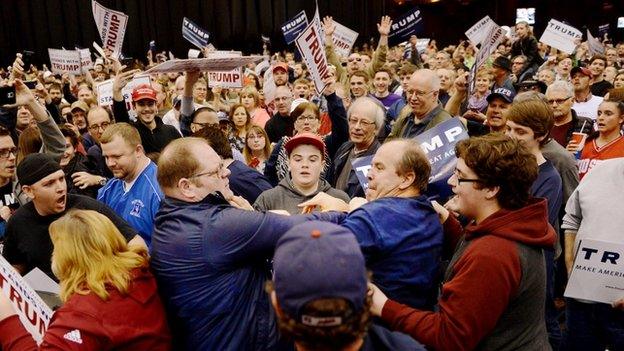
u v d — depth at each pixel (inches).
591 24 801.6
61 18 632.4
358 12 698.2
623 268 81.2
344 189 130.7
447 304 57.8
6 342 58.2
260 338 61.9
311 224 40.1
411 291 62.7
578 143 139.1
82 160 150.6
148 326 61.3
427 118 136.1
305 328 36.9
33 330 64.6
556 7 804.6
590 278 84.0
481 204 62.4
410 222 62.0
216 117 163.6
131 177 108.7
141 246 66.8
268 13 669.3
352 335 37.3
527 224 59.4
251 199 118.0
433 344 57.1
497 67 226.4
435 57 368.8
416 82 134.4
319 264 36.8
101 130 170.9
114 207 110.1
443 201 95.0
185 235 61.7
